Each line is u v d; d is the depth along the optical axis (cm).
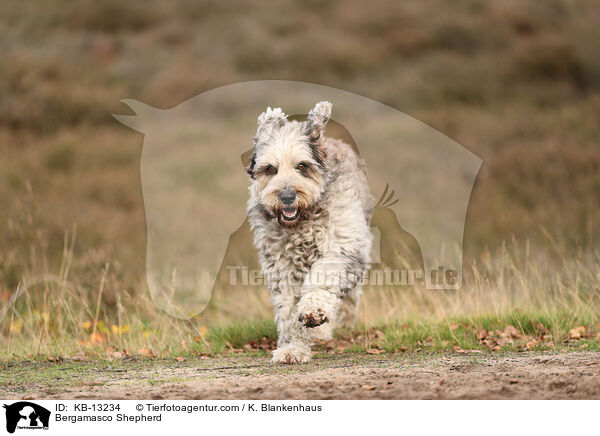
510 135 2123
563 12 3556
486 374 556
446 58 3111
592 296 935
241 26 3562
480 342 776
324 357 720
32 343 875
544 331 816
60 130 2339
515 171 1806
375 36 3550
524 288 920
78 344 838
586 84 2877
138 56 3262
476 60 3091
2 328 988
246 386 556
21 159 1991
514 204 1628
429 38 3388
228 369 659
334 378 571
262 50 3234
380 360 679
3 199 1546
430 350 739
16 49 3161
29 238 1302
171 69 2980
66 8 3691
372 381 548
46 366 724
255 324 888
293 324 703
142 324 935
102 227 1497
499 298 932
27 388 587
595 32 3253
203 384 575
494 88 2773
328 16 3822
